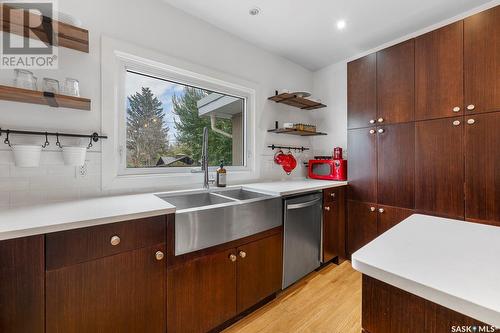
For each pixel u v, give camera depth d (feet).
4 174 4.00
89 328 3.22
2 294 2.70
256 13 6.32
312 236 6.79
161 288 3.84
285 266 5.98
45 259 2.92
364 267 1.92
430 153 6.03
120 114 5.40
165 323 3.89
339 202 7.76
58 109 4.49
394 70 6.72
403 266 1.84
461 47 5.51
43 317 2.92
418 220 3.18
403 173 6.56
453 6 6.06
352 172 7.84
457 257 2.01
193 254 4.21
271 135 8.61
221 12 6.27
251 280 5.17
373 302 2.05
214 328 4.68
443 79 5.79
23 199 4.16
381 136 7.03
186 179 6.32
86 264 3.19
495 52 5.04
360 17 6.53
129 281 3.53
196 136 6.94
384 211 6.98
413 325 1.80
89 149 4.83
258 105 8.12
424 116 6.13
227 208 4.64
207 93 7.19
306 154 9.98
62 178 4.54
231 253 4.78
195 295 4.24
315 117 10.16
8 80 4.06
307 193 6.65
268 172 8.50
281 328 4.86
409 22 6.78
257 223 5.24
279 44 7.98
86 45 4.47
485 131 5.18
